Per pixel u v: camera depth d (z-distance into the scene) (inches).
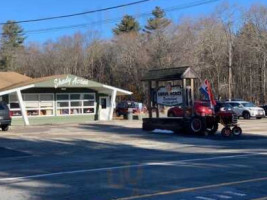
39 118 1498.5
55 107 1535.4
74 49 3152.1
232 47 2721.5
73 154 671.8
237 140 871.7
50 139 898.7
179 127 1002.1
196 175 436.8
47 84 1428.4
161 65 2529.5
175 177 426.3
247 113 1711.4
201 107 994.1
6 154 681.0
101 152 691.4
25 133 1047.6
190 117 989.8
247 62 2714.1
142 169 485.1
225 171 460.1
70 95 1572.3
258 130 1109.1
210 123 986.7
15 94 1459.2
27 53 3467.0
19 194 358.0
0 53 3590.1
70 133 1035.9
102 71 2974.9
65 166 532.1
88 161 579.5
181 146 770.2
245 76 2738.7
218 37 2751.0
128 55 2763.3
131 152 682.8
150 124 1080.8
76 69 3107.8
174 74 1026.7
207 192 352.2
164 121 1042.7
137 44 2795.3
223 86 2645.2
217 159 565.3
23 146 786.8
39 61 3287.4
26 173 479.5
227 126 944.9
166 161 553.6
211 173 447.8
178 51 2566.4
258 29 2628.0
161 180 410.3
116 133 1027.3
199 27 2763.3
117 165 526.0
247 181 398.9
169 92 1050.1
